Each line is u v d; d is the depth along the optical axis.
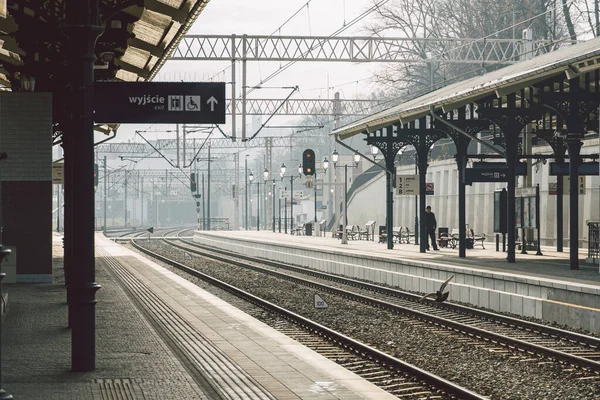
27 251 24.83
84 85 10.77
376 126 37.91
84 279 10.80
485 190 46.88
